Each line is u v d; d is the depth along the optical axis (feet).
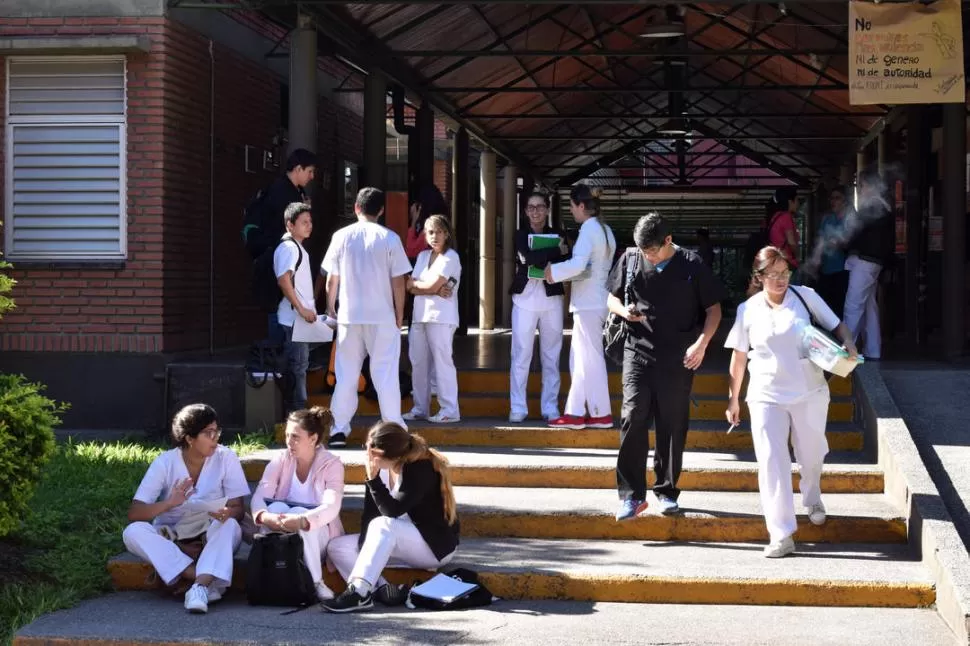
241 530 24.48
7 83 39.06
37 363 38.65
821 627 22.13
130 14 38.47
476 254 95.61
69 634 21.38
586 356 32.65
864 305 40.11
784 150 94.68
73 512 28.35
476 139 75.66
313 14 38.70
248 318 47.14
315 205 54.85
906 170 57.67
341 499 24.20
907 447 28.76
